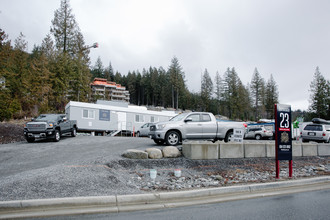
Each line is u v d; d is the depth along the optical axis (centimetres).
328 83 5328
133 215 402
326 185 658
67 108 2397
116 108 2520
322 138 1594
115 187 535
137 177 653
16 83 2830
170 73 7250
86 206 432
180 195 502
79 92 3828
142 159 773
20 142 1457
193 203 474
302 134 1714
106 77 10456
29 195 445
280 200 507
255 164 865
